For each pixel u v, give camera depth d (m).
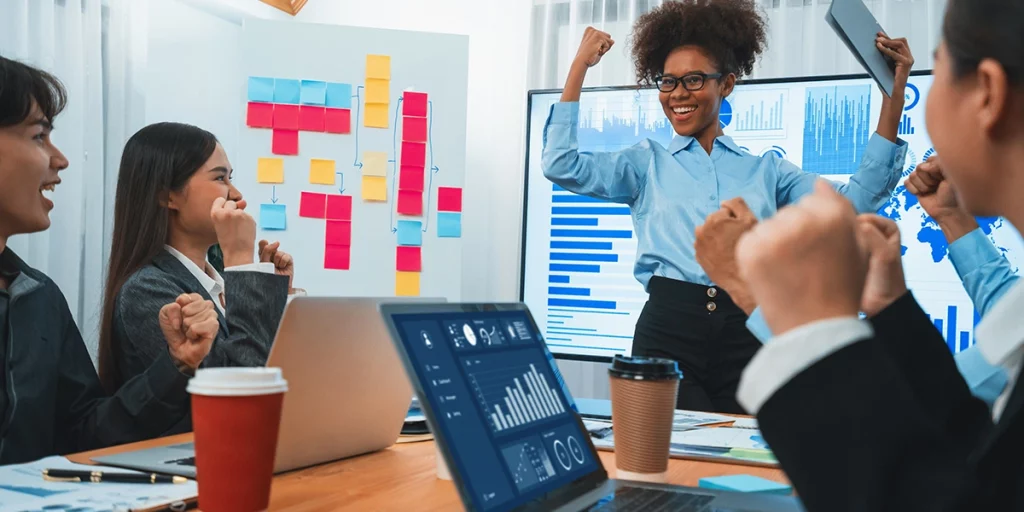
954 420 0.78
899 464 0.44
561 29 3.58
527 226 3.32
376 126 2.84
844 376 0.46
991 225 2.82
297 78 2.81
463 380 0.69
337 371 0.92
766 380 0.48
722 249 0.84
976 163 0.55
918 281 2.90
